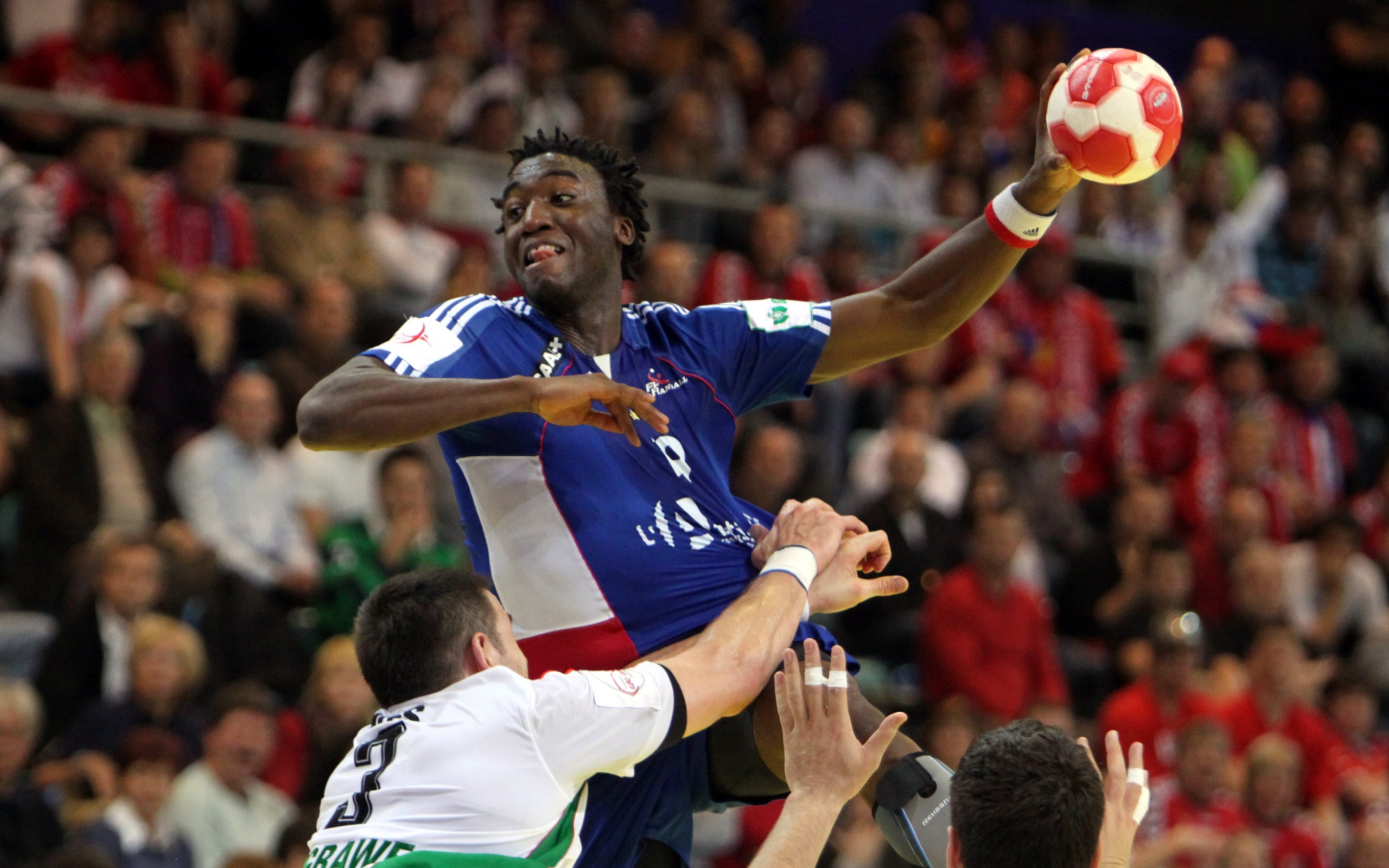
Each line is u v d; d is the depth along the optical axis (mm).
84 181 21000
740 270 23891
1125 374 28109
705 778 7965
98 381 18578
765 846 6988
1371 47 37000
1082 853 6707
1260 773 18219
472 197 23719
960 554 21000
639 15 29578
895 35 31078
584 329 7887
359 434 6852
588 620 7531
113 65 23422
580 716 6941
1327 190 33062
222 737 15203
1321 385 26719
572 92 26969
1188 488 24688
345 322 20266
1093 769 6902
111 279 20266
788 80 30219
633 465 7691
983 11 34750
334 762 15953
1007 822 6707
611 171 8070
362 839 6789
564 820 7121
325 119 24562
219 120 22125
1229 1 37469
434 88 24172
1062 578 22484
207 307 19859
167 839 14844
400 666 7156
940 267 8289
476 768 6824
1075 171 8008
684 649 7500
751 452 20250
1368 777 20156
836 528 8000
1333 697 21188
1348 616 23781
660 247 22172
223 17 26062
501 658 7285
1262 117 33781
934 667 19781
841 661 7301
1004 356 25688
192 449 18688
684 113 25953
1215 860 17672
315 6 26734
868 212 27734
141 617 16797
